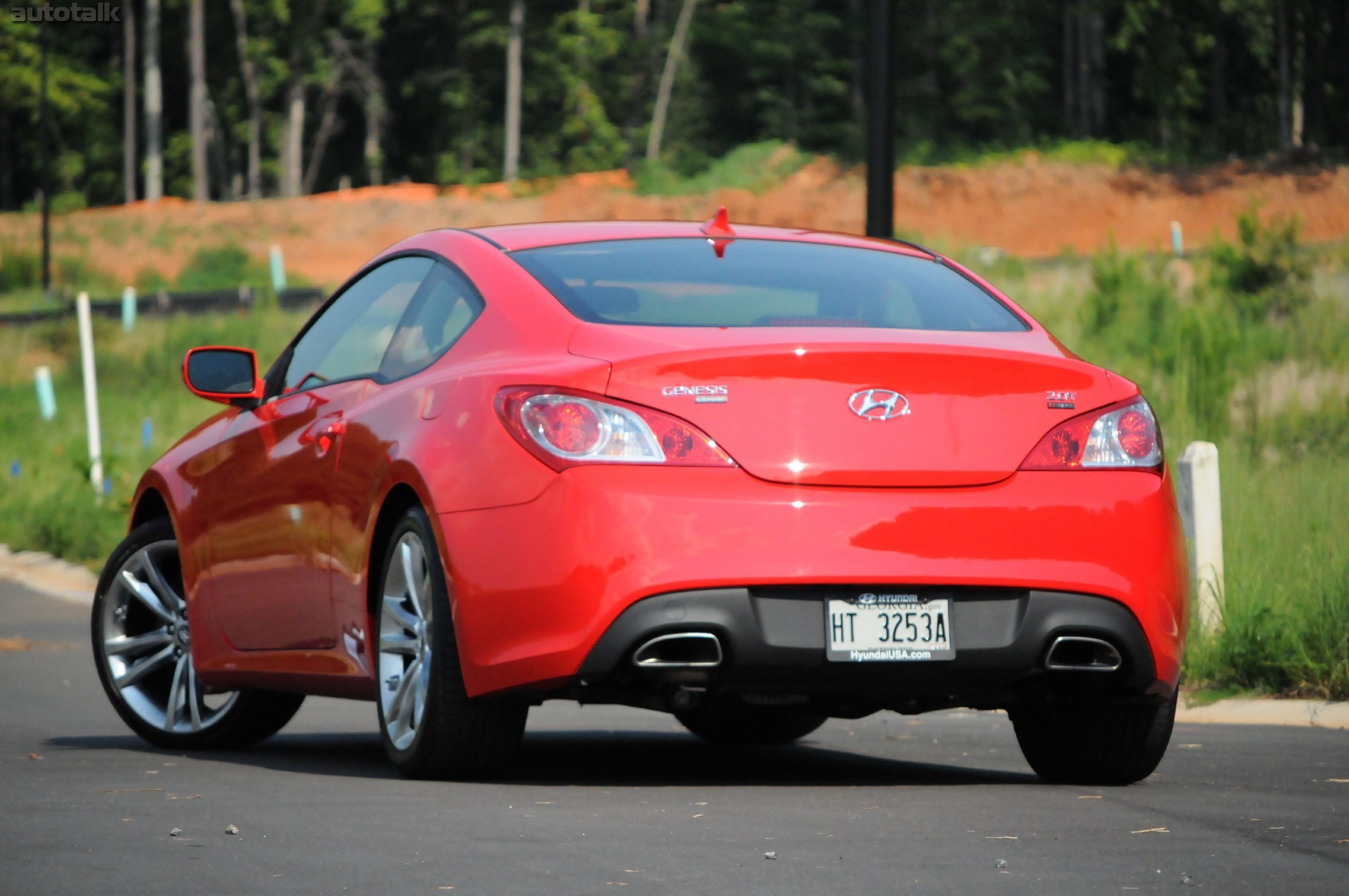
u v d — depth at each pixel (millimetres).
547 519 13961
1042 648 14281
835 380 14164
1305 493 31766
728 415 14000
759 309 15789
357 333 18203
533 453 14156
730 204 195125
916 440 14203
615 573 13719
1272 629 24078
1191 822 12992
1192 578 25203
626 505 13773
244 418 19438
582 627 13773
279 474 17969
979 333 15875
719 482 13883
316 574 17188
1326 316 57344
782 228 18000
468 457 14688
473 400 14938
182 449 20531
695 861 11102
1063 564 14320
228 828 12242
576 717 23938
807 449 14000
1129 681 14719
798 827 12609
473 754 15195
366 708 24938
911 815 13320
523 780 15898
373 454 16109
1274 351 54656
